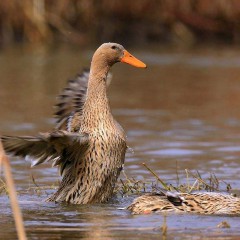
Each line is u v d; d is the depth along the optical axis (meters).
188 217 10.65
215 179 13.01
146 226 10.11
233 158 15.01
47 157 11.67
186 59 30.45
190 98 21.94
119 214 10.94
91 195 11.80
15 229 10.02
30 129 17.41
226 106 20.70
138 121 18.75
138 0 35.84
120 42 35.56
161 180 12.98
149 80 25.66
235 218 10.61
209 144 16.25
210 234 9.66
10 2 33.84
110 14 35.56
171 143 16.34
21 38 34.16
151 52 32.38
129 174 13.78
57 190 12.10
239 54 31.77
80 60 29.66
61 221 10.48
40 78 25.44
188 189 12.61
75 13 34.97
